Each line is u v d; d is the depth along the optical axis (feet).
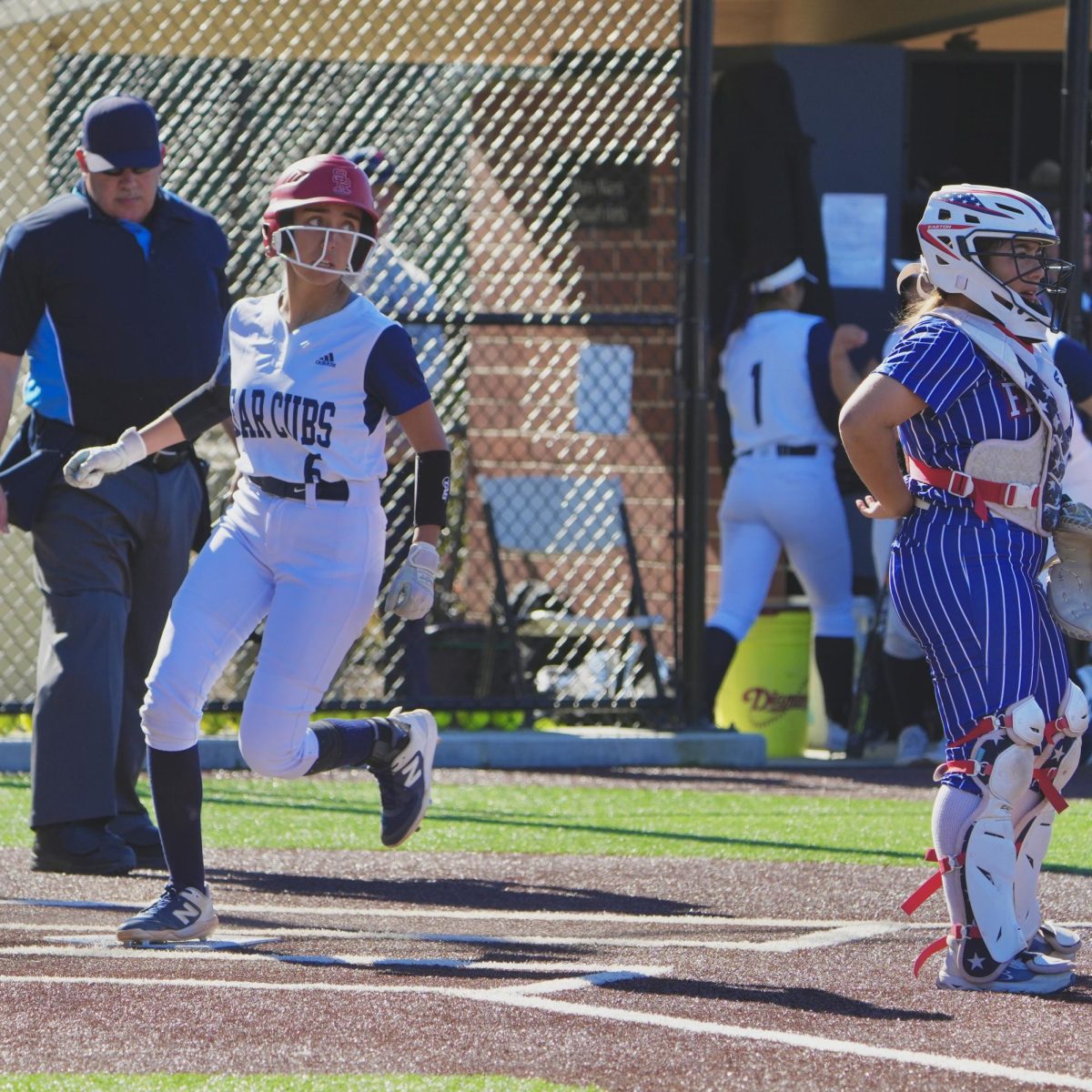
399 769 63.93
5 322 71.10
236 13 120.47
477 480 131.23
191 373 72.38
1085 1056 41.73
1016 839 51.13
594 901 65.46
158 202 73.51
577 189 130.41
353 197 54.19
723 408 125.18
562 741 106.01
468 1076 39.19
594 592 127.75
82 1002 46.19
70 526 71.61
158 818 56.34
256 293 119.65
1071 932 58.08
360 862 73.97
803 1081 38.81
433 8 123.24
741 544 115.65
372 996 46.91
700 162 107.14
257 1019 44.29
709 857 75.31
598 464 132.46
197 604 56.44
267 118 121.29
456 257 129.29
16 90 115.03
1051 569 51.49
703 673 109.70
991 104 145.79
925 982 50.24
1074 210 108.27
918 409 50.21
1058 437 50.70
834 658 117.29
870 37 146.82
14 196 114.93
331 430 55.52
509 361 132.26
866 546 126.41
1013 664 49.55
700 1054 41.14
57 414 71.77
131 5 117.80
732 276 125.59
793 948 55.47
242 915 61.87
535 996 47.26
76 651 71.77
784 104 124.36
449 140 127.44
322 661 56.95
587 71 119.44
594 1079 38.91
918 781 101.55
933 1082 38.81
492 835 80.59
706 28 107.14
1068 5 108.58
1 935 57.36
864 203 131.44
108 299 71.15
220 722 109.60
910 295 55.57
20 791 93.76
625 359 117.70
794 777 102.78
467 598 132.36
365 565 56.75
